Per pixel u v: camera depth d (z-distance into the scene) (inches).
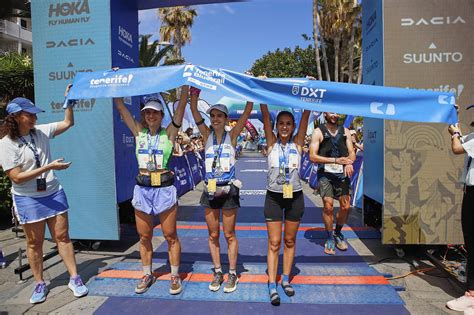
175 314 118.0
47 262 166.6
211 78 132.5
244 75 133.0
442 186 157.9
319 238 200.1
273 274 129.5
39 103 179.2
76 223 177.3
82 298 130.3
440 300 127.3
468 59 155.3
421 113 128.7
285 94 131.7
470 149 116.1
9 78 333.4
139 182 129.3
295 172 126.5
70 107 141.7
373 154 183.6
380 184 169.6
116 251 181.3
